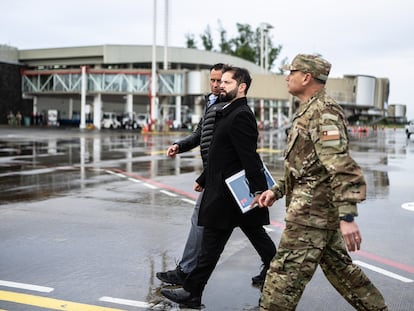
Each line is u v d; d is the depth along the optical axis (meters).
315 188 3.21
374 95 55.75
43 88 52.12
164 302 4.28
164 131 44.88
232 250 5.89
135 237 6.41
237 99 4.16
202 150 4.65
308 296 4.43
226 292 4.53
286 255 3.27
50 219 7.43
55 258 5.47
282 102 63.09
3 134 34.38
